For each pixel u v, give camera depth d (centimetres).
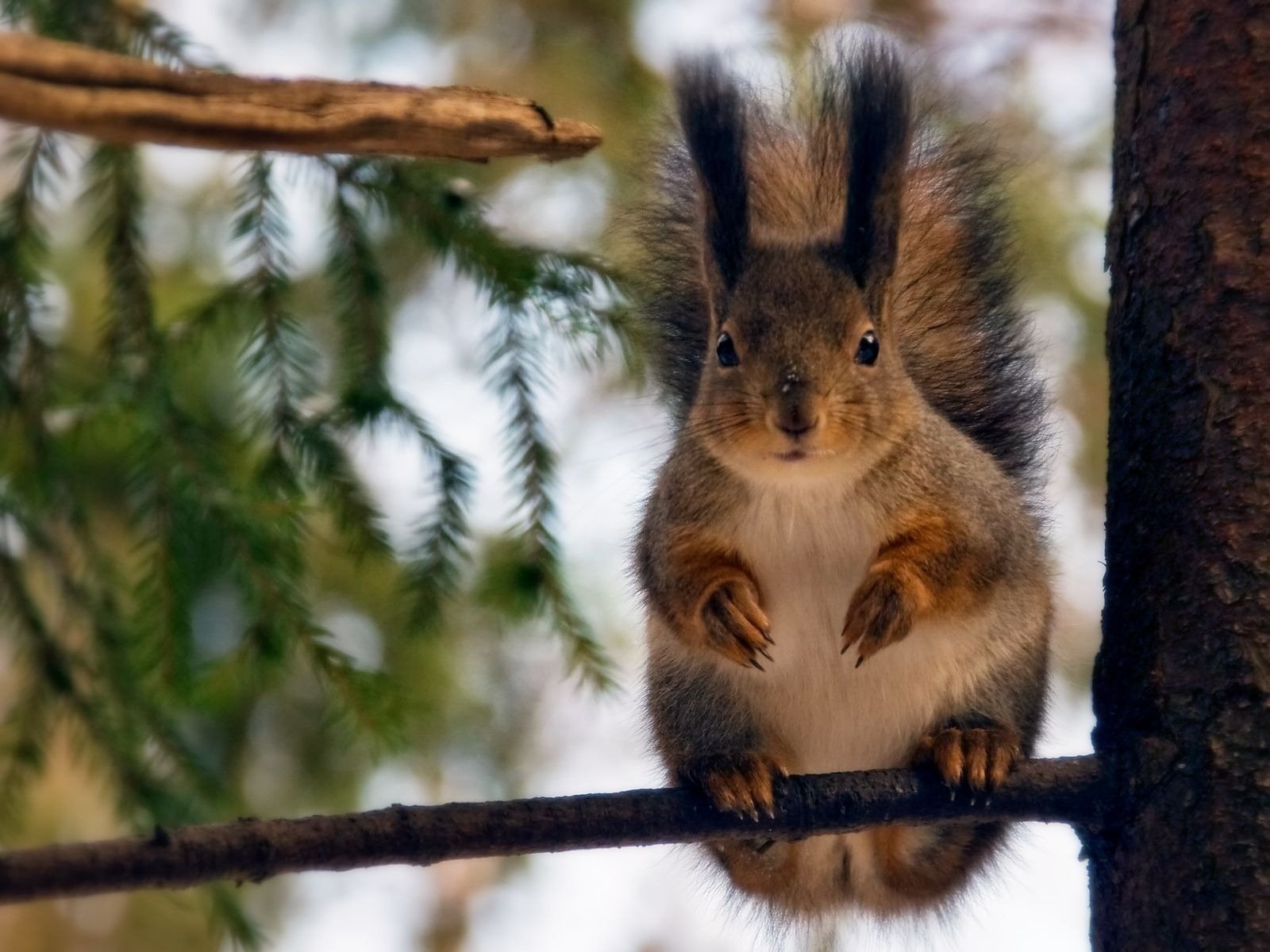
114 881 641
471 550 1241
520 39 1608
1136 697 799
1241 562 772
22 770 993
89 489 1156
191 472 1002
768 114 1237
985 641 1030
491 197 1522
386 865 710
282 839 680
